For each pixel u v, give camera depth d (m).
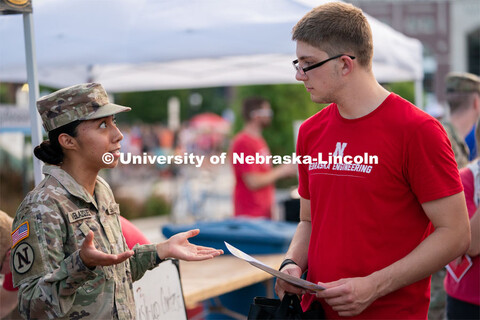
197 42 4.76
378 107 2.23
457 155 4.12
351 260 2.23
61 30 4.64
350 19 2.23
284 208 6.46
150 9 4.77
